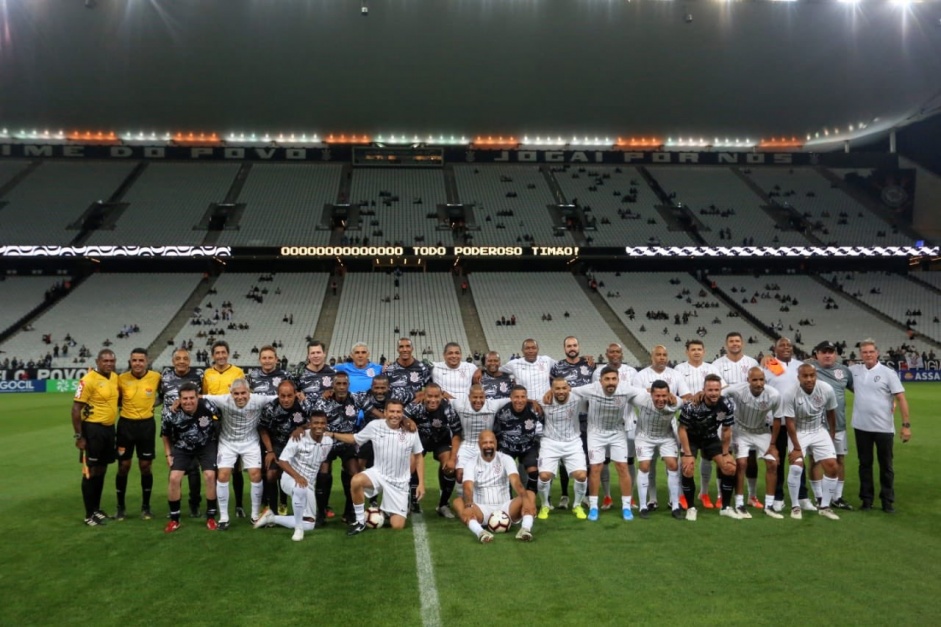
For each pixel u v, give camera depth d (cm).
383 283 4850
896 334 4312
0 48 4303
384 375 937
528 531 757
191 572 649
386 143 5875
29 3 4072
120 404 880
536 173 5928
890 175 5628
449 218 5175
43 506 955
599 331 4359
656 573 636
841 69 4706
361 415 934
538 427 902
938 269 5284
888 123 5525
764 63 4647
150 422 890
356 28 4341
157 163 5703
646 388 968
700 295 4812
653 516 880
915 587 595
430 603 561
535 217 5244
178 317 4312
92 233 4672
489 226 5097
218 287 4697
